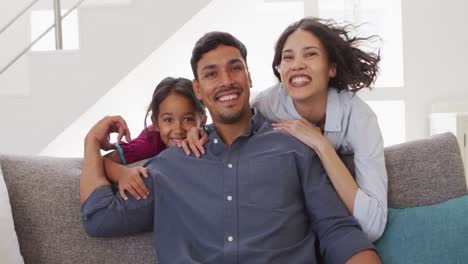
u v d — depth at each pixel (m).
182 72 3.24
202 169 1.34
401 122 3.17
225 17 3.12
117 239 1.35
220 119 1.39
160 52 2.89
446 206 1.25
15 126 2.58
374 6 3.15
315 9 2.85
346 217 1.24
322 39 1.38
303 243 1.26
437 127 2.66
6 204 1.26
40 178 1.37
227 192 1.29
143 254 1.35
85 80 2.57
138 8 2.57
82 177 1.35
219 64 1.36
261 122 1.44
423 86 2.91
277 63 1.49
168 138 1.62
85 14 2.57
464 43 2.87
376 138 1.34
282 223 1.26
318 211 1.27
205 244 1.26
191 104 1.62
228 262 1.23
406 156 1.38
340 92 1.45
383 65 3.11
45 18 3.78
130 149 1.54
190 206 1.30
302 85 1.37
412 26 2.91
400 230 1.24
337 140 1.41
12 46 3.76
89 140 1.41
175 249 1.30
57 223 1.34
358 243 1.18
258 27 3.34
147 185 1.35
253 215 1.27
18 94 2.56
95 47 2.57
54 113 2.57
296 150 1.33
